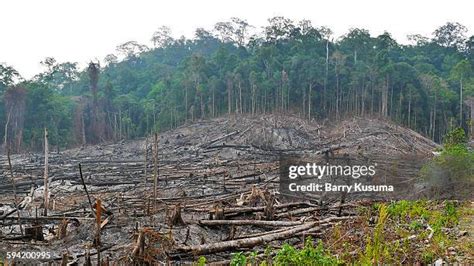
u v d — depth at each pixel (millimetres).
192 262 10742
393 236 12117
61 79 105688
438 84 72562
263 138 58656
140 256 9969
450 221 13789
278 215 15234
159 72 100875
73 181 31172
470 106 68188
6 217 16453
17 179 32625
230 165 35062
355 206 15797
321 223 13930
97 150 60781
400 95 69750
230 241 11531
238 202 18000
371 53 81562
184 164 39188
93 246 12094
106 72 106438
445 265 9758
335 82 74938
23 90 66500
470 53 101562
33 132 66562
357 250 10703
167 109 77438
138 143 65812
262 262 9570
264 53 78750
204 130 65625
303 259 8891
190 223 13984
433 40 103750
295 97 74812
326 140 57906
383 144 51812
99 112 78125
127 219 14602
